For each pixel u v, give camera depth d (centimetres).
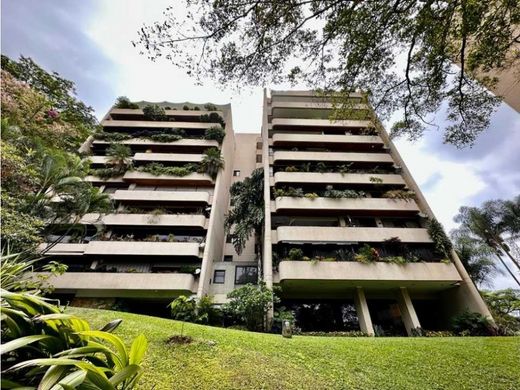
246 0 367
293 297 1259
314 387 371
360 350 584
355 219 1422
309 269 1112
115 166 1645
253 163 2252
